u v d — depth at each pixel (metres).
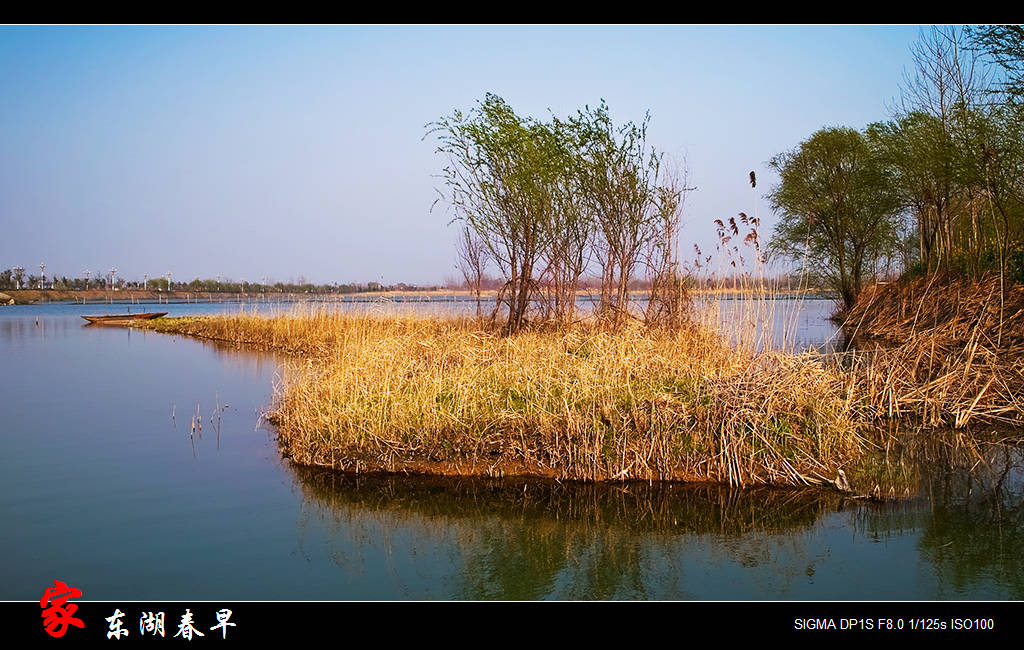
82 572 6.17
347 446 9.24
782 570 6.17
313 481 8.73
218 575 6.15
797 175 32.47
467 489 8.34
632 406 8.93
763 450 8.44
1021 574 5.96
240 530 7.17
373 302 24.12
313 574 6.21
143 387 16.09
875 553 6.44
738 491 8.08
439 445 8.99
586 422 8.79
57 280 109.38
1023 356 13.00
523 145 16.72
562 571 6.27
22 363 21.02
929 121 21.95
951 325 15.73
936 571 6.06
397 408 9.46
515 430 8.96
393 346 12.62
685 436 8.66
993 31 15.99
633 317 15.17
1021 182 18.09
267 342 26.44
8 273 103.88
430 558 6.55
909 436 10.32
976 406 11.26
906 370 12.50
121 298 105.94
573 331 14.33
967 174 19.17
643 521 7.38
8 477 8.86
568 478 8.52
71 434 11.23
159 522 7.33
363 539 7.00
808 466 8.35
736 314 11.88
